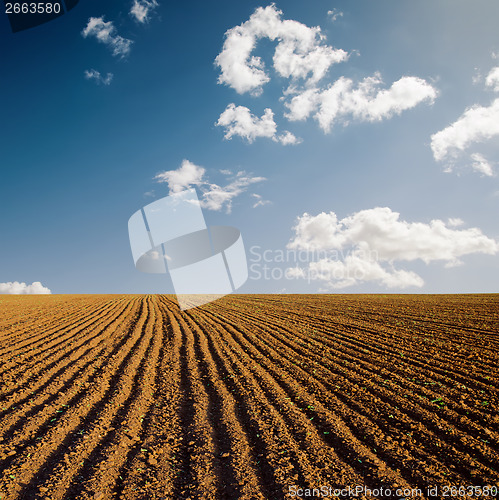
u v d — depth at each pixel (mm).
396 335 14688
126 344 13328
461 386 8523
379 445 5789
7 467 5055
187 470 5137
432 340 13523
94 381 8891
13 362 10477
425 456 5453
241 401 7855
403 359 11008
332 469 5082
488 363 10328
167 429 6512
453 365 10211
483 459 5387
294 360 11188
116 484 4766
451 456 5461
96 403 7578
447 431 6211
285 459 5340
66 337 14422
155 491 4594
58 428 6234
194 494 4551
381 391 8211
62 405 7332
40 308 25125
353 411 7168
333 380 9172
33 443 5766
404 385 8625
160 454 5578
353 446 5707
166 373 10070
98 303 30516
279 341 14086
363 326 17047
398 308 23688
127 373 9703
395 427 6457
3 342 13344
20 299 33281
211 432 6316
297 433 6215
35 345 12852
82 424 6559
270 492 4570
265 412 7148
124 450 5664
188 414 7223
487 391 8203
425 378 9148
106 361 10891
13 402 7492
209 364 10875
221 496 4531
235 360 11250
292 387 8656
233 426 6539
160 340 14656
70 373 9484
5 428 6250
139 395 8141
